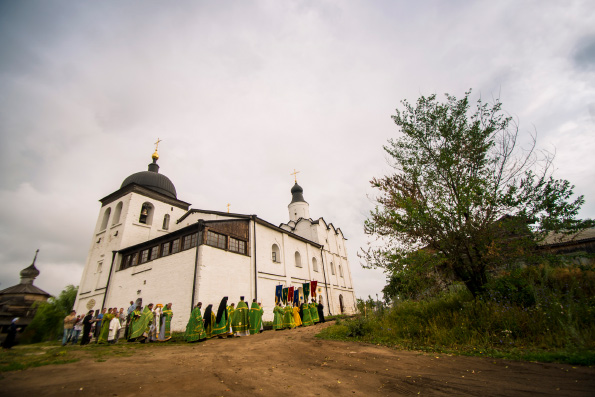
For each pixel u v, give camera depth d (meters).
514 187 8.65
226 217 23.94
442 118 10.61
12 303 32.94
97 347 10.06
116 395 4.41
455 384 4.53
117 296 22.03
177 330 16.81
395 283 12.17
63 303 28.17
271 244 25.09
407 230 9.55
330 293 33.19
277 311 16.52
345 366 6.20
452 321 8.55
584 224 8.14
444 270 9.84
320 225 38.19
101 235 26.86
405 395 4.22
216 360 7.22
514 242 8.63
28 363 6.58
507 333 7.09
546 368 4.99
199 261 17.70
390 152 11.25
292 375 5.61
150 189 27.75
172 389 4.72
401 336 9.10
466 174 9.84
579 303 7.25
